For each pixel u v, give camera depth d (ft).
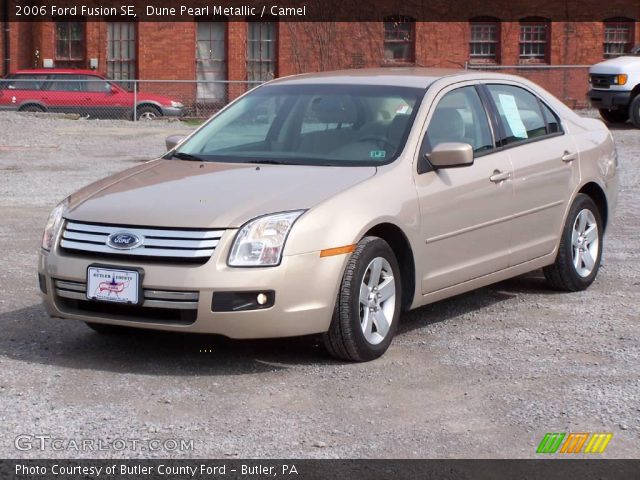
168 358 20.71
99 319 19.75
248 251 18.94
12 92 90.63
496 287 27.40
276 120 23.54
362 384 19.10
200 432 16.63
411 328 23.18
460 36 109.09
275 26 107.86
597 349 21.44
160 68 107.14
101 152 64.28
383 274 20.84
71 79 92.17
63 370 19.83
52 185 47.67
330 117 23.04
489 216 23.41
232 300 18.83
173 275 18.90
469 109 23.88
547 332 22.80
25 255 31.12
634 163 56.39
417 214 21.35
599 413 17.60
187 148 23.82
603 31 110.52
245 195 19.94
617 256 31.48
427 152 22.16
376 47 108.27
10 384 18.92
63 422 17.01
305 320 19.31
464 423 17.13
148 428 16.79
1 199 43.04
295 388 18.85
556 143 26.08
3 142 67.92
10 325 23.17
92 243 19.74
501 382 19.25
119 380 19.25
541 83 93.71
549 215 25.52
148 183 21.25
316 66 108.17
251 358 20.70
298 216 19.39
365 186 20.59
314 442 16.24
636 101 77.87
